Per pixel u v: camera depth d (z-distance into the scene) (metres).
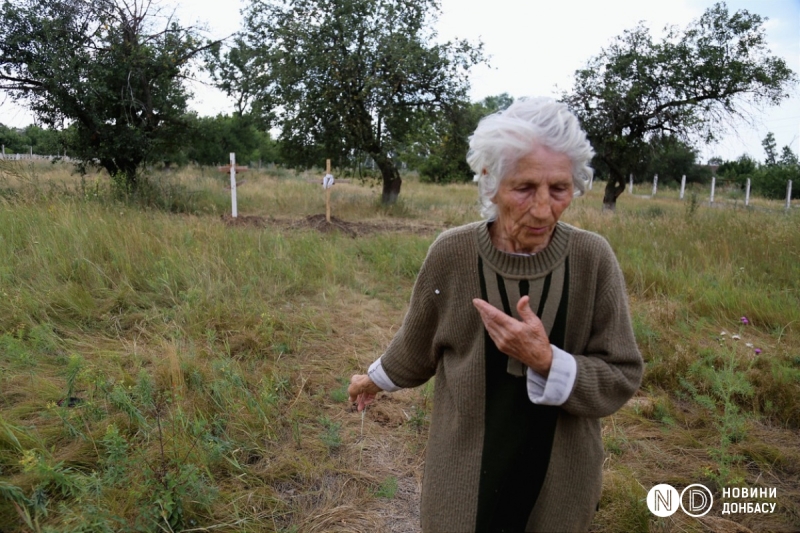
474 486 1.35
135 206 9.86
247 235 7.08
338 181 10.77
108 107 12.12
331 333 4.61
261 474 2.69
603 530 2.41
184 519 2.29
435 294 1.45
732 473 2.77
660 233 8.70
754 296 5.46
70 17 11.44
